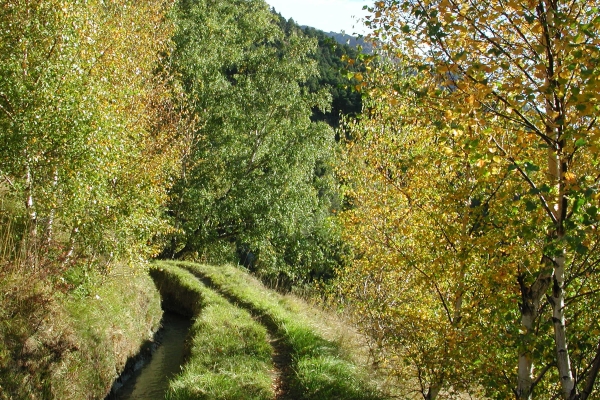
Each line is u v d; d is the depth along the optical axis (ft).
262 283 64.34
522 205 16.34
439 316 22.21
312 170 85.66
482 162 14.80
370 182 30.83
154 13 60.08
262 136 84.28
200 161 77.46
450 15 13.89
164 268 61.31
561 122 12.85
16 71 24.95
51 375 23.77
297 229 83.61
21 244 26.30
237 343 33.19
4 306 22.75
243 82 84.43
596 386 16.40
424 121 17.66
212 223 83.66
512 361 17.97
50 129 25.21
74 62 27.32
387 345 22.26
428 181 21.09
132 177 34.99
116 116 31.48
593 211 11.64
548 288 16.63
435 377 19.49
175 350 41.42
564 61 12.95
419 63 16.63
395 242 24.99
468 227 19.54
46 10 26.53
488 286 17.42
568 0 13.51
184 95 78.33
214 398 24.48
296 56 86.53
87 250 31.07
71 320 27.84
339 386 24.94
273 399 25.48
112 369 30.30
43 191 26.02
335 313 47.50
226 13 98.12
